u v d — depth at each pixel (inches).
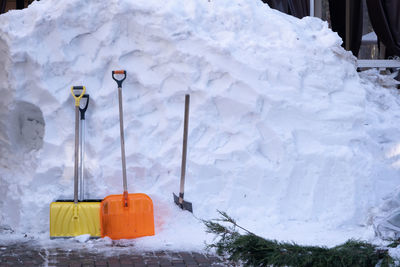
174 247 179.6
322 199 213.0
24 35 208.8
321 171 213.6
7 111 210.5
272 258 99.8
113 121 209.8
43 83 207.3
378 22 314.8
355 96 226.1
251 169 210.7
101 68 212.2
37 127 217.3
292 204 212.1
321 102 221.3
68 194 203.9
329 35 235.8
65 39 210.8
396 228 150.8
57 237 189.5
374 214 205.2
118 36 214.4
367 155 219.8
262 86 215.5
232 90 213.9
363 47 403.9
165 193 208.2
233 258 106.7
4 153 215.8
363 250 101.1
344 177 213.9
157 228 201.2
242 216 207.8
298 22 250.2
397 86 300.5
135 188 207.9
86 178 206.7
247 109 213.3
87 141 208.2
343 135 219.0
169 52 213.8
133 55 215.8
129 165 207.8
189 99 211.3
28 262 161.3
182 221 203.0
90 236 189.9
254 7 237.9
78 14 212.4
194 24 219.0
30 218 198.5
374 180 216.7
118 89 198.7
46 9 212.5
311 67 225.5
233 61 214.7
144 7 214.5
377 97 256.5
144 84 212.7
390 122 240.5
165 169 209.5
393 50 314.5
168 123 212.1
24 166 210.4
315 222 209.8
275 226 204.7
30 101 209.3
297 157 213.2
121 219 189.9
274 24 233.5
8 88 209.5
